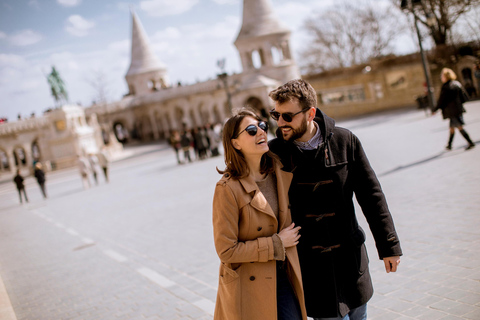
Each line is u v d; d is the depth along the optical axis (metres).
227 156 3.02
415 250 5.64
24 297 7.13
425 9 24.05
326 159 3.04
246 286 2.96
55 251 10.23
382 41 52.06
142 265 7.61
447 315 3.97
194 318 5.09
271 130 30.42
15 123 63.31
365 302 3.11
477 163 9.70
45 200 23.17
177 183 18.38
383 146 16.30
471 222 6.18
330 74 45.56
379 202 3.11
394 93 40.38
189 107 68.19
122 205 15.35
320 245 3.05
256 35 55.94
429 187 8.66
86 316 5.81
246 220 2.96
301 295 2.97
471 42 31.22
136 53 74.62
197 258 7.35
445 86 11.45
